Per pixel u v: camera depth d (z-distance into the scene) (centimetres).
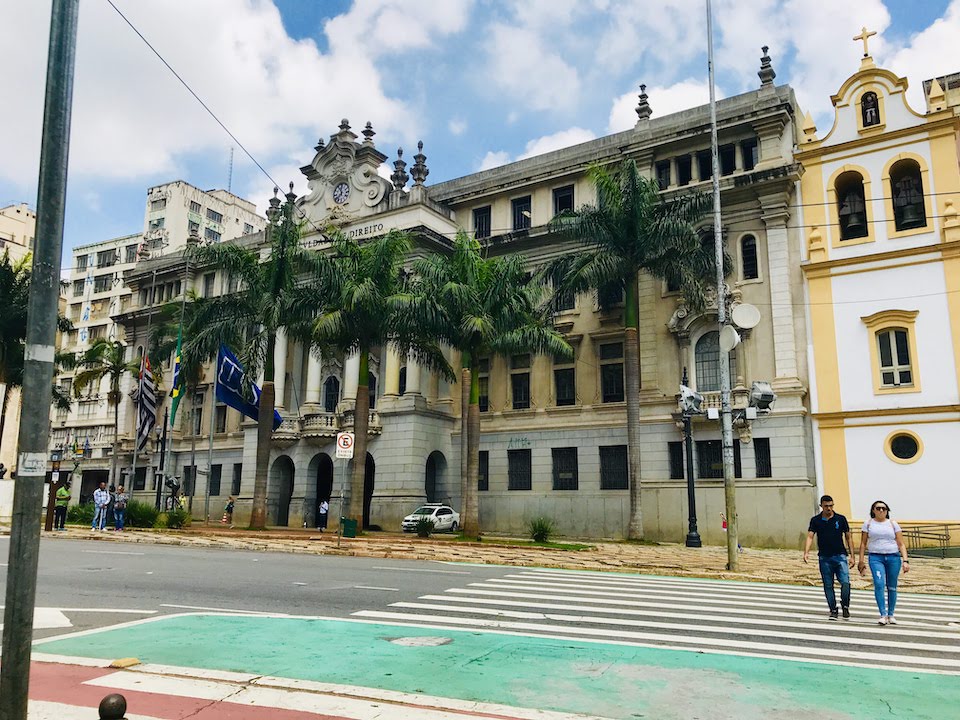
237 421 4572
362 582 1447
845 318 2925
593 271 2852
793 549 2822
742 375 3083
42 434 526
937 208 2823
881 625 1057
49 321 536
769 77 3250
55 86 559
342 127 4300
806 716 608
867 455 2798
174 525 3259
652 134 3519
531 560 1998
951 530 2598
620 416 3391
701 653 835
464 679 709
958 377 2681
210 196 8644
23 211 8088
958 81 3384
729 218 3247
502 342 2861
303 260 3080
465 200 4062
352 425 3900
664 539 3123
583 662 782
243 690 665
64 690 660
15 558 507
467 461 2852
